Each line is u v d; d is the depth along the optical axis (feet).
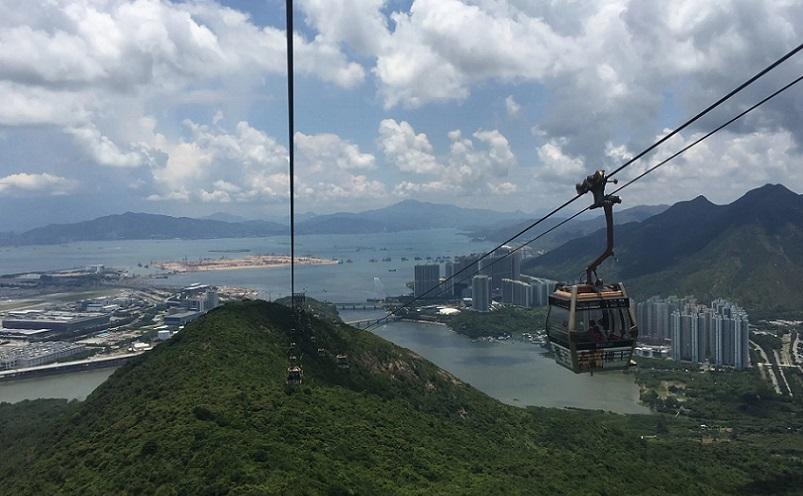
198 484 181.88
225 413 246.88
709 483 354.74
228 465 189.26
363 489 196.75
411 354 495.00
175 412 250.16
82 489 199.41
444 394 440.86
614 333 88.48
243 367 322.14
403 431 302.04
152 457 207.51
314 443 234.79
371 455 243.60
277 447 210.18
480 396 463.42
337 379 378.73
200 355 334.03
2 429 404.98
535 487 257.55
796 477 377.09
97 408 304.50
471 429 378.32
